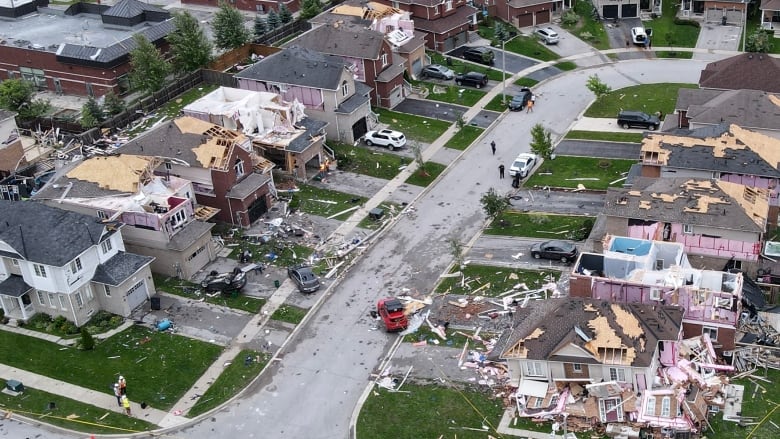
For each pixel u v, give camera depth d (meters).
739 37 115.31
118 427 59.38
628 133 94.12
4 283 68.88
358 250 77.00
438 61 112.56
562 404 56.81
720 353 60.00
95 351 66.38
